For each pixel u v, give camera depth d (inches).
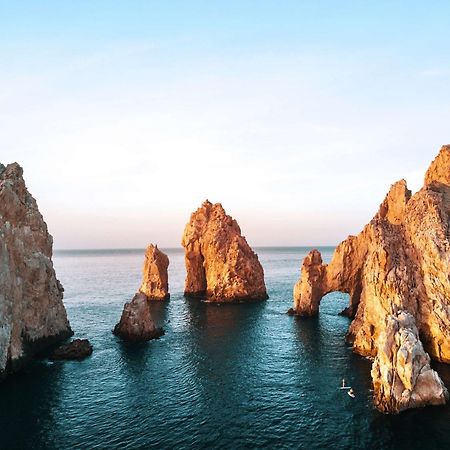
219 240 5083.7
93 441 1540.4
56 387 2076.8
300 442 1518.2
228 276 4827.8
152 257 5167.3
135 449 1481.3
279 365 2401.6
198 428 1637.6
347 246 3799.2
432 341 2347.4
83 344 2719.0
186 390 2034.9
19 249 2556.6
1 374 2177.7
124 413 1779.0
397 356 1790.1
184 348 2792.8
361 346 2630.4
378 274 2544.3
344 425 1640.0
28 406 1851.6
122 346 2839.6
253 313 4055.1
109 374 2267.5
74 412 1790.1
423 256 2495.1
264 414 1755.7
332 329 3316.9
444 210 2603.3
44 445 1513.3
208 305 4571.9
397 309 2352.4
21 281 2529.5
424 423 1632.6
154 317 3900.1
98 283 7145.7
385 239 2637.8
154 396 1963.6
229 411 1790.1
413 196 2883.9
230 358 2556.6
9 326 2282.2
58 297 3038.9
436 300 2352.4
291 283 6692.9
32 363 2458.2
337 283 3826.3
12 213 2593.5
